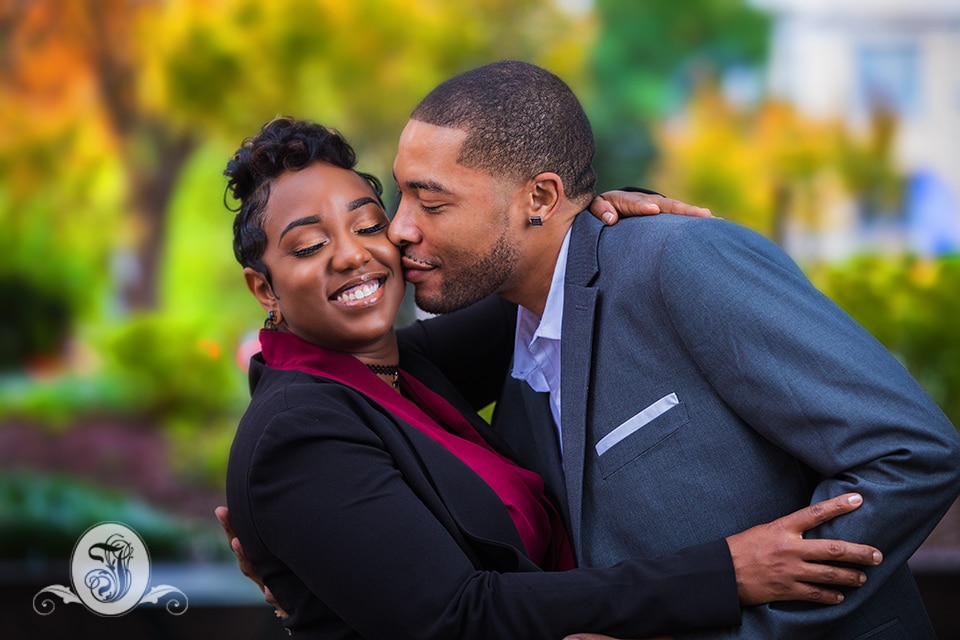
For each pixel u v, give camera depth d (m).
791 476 1.83
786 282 1.77
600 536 1.89
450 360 2.30
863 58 9.47
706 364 1.77
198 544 6.34
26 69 9.21
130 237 9.74
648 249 1.84
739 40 9.15
